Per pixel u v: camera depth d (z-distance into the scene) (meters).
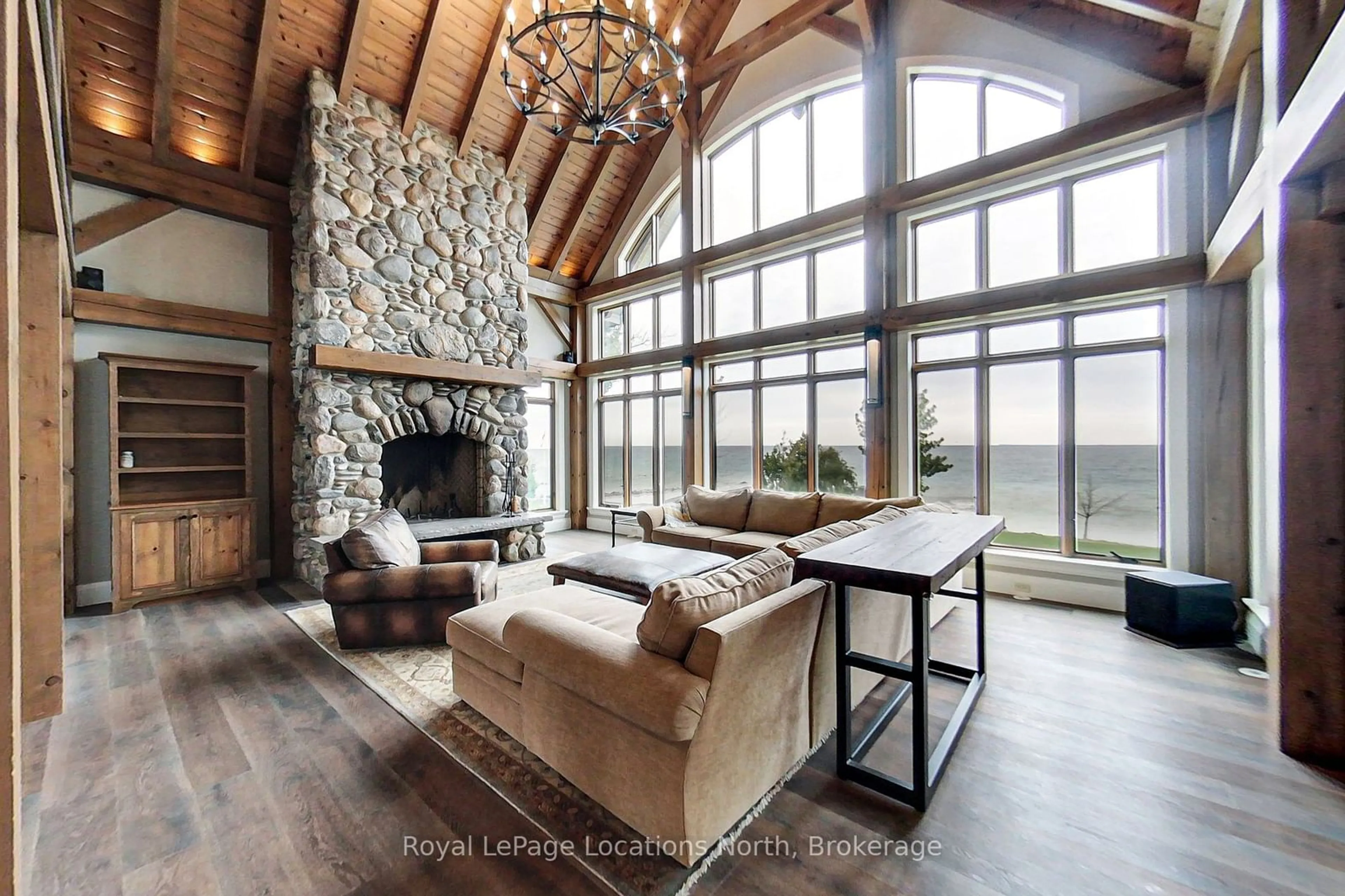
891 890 1.52
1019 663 3.06
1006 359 4.63
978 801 1.90
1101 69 4.06
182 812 1.83
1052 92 4.37
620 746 1.73
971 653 3.22
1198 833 1.73
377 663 3.08
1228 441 3.60
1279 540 2.19
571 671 1.79
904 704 2.58
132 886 1.52
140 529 4.15
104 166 4.30
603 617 2.47
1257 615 3.19
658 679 1.57
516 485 6.20
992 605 4.18
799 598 1.92
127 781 1.99
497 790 1.96
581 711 1.86
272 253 5.21
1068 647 3.30
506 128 6.05
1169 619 3.33
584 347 8.14
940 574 1.81
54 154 2.17
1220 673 2.92
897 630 2.89
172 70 4.20
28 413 2.49
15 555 0.96
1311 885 1.53
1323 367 2.11
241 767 2.08
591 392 8.18
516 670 2.16
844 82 5.52
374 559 3.30
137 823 1.77
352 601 3.20
